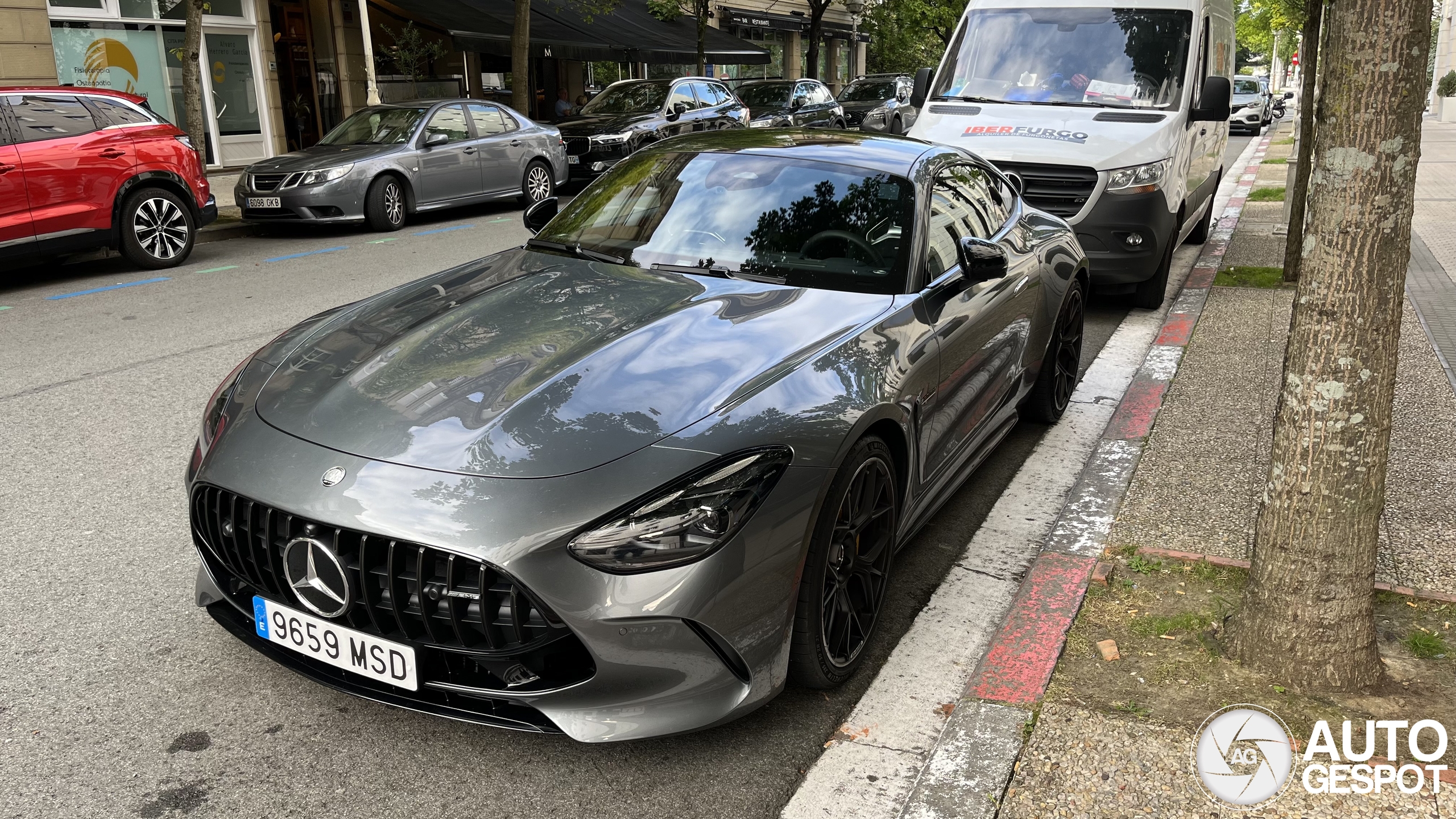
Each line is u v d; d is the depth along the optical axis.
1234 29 10.70
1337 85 2.52
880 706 2.90
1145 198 7.01
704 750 2.70
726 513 2.43
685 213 3.87
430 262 10.08
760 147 4.18
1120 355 6.55
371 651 2.46
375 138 12.80
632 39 21.31
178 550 3.81
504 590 2.34
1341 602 2.77
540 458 2.43
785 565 2.56
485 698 2.45
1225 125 10.64
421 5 17.77
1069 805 2.40
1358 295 2.59
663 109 16.47
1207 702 2.77
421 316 3.26
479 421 2.56
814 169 3.94
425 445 2.50
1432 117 45.78
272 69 17.45
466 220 13.45
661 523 2.37
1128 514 3.98
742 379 2.74
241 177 12.01
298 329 3.43
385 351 2.98
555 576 2.31
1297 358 2.72
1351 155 2.53
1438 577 3.45
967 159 4.61
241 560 2.62
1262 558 2.87
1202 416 5.08
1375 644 2.83
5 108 8.64
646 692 2.45
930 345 3.34
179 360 6.43
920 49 34.81
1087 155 7.03
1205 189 9.48
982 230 4.32
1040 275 4.67
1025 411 5.24
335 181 11.70
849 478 2.76
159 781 2.55
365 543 2.38
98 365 6.33
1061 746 2.60
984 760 2.56
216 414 2.93
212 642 3.19
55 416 5.35
